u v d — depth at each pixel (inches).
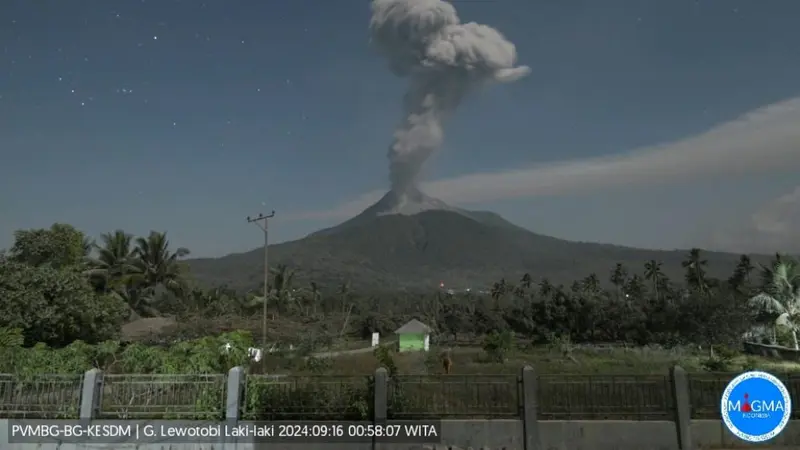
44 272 742.5
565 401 355.9
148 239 1756.9
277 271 2333.9
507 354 1300.4
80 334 756.0
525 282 3181.6
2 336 597.9
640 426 347.9
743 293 1836.9
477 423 354.6
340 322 2324.1
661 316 1615.4
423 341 1622.8
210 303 2044.8
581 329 1830.7
